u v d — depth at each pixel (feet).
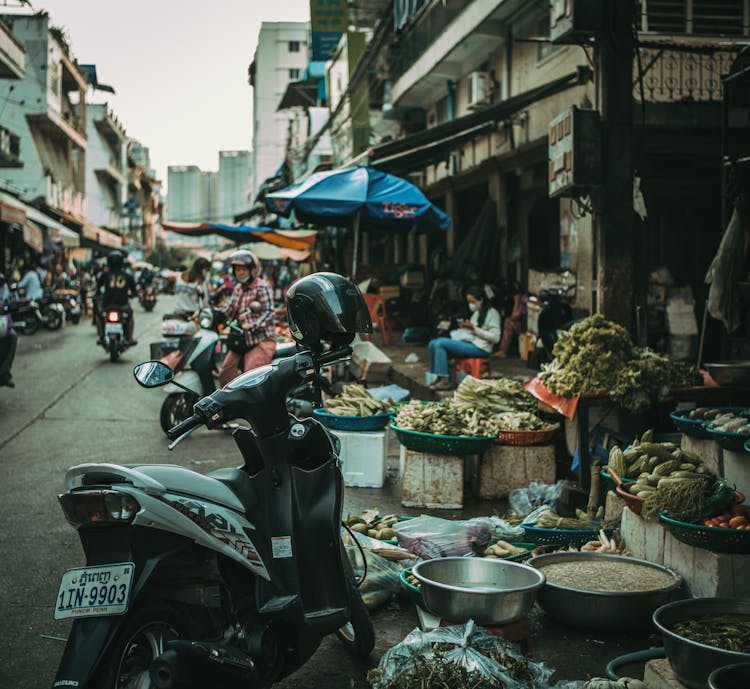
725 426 18.08
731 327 27.07
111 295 54.70
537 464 23.54
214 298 39.83
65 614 9.54
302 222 43.93
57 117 160.76
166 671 9.33
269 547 11.11
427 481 22.76
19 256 96.78
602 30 24.63
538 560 15.66
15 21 150.30
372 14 83.56
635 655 12.94
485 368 35.94
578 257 48.21
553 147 26.17
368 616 13.30
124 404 38.93
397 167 57.72
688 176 44.14
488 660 11.33
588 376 21.12
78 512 9.66
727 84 27.94
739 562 14.37
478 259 60.64
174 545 10.05
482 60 63.82
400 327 74.13
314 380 11.78
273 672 10.96
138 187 325.21
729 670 10.02
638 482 16.56
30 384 44.34
